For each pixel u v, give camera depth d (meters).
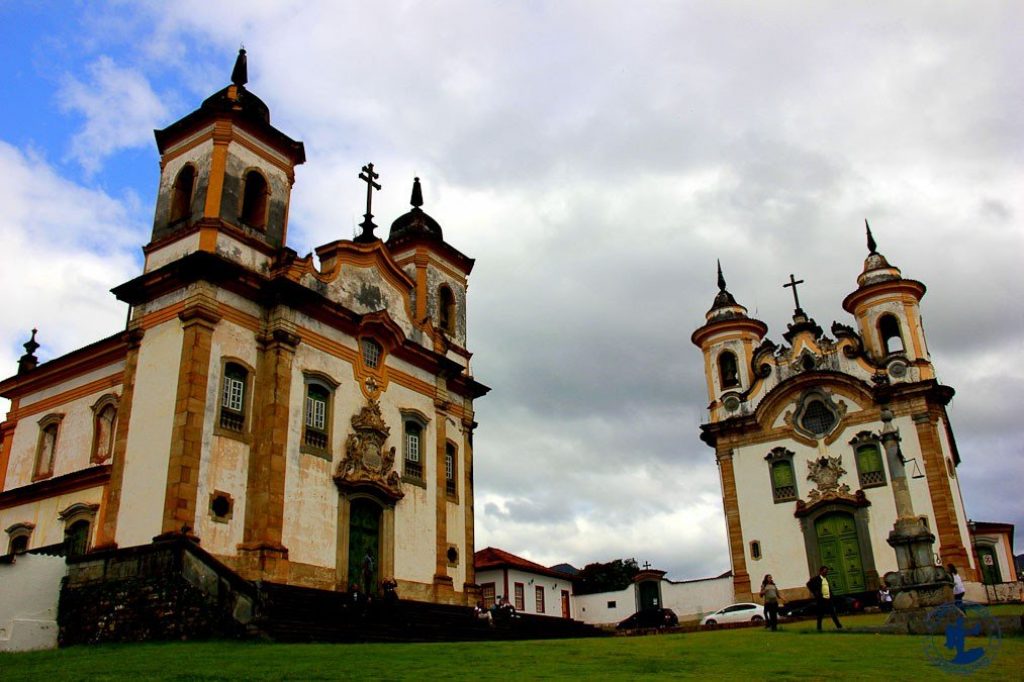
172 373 22.56
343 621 20.48
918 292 39.00
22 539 26.02
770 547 38.22
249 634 17.52
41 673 12.32
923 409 36.19
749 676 10.66
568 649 15.09
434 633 21.75
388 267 29.62
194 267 22.97
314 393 25.33
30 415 29.00
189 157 26.22
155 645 17.12
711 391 42.41
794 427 39.03
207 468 21.81
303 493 23.84
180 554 19.50
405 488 27.97
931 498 35.03
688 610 41.88
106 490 24.30
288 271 25.08
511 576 43.72
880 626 18.31
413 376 29.78
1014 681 9.85
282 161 27.58
